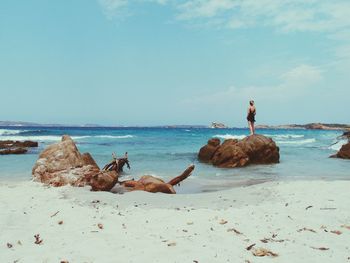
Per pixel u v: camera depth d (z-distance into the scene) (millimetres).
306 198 10258
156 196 10828
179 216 8359
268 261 5672
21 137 52469
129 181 13430
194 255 5875
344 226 7527
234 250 6137
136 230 7273
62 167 14516
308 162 22969
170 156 26406
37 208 9133
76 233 7090
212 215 8438
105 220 8039
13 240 6633
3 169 18250
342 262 5652
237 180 15227
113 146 37250
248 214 8531
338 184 12547
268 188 11961
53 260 5699
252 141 22359
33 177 14250
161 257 5785
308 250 6168
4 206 9297
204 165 21438
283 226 7555
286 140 53844
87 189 12148
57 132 75375
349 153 25125
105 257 5797
